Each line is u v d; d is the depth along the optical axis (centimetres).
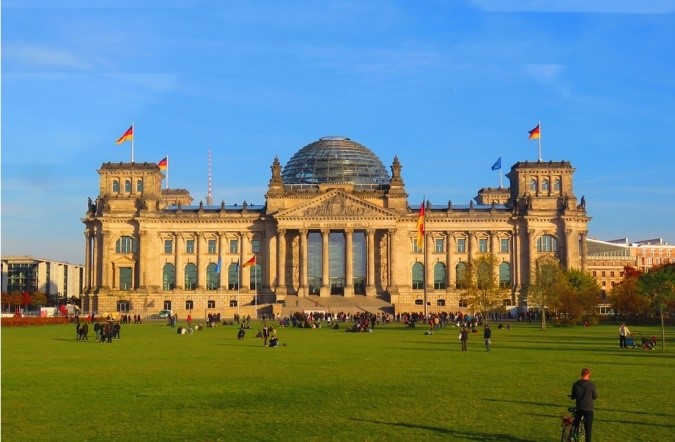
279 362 8062
